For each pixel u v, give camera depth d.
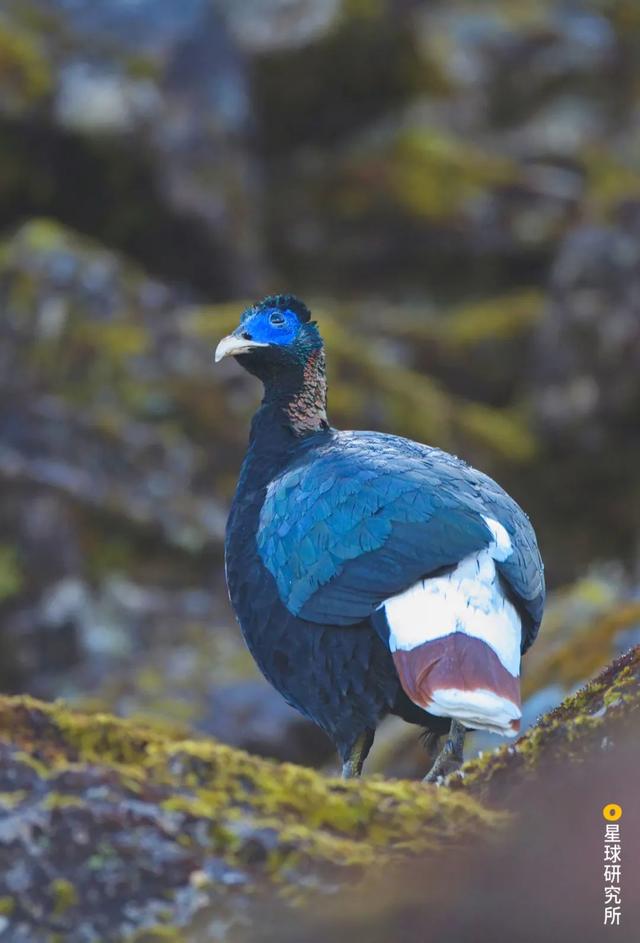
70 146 17.34
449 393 17.55
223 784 4.37
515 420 17.12
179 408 15.02
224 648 13.52
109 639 13.44
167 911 4.11
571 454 16.84
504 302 18.17
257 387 15.43
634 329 16.73
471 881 4.24
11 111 17.08
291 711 12.88
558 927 4.20
